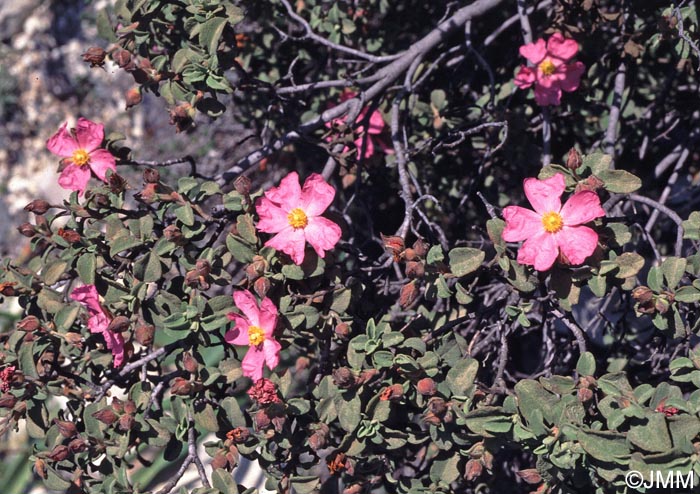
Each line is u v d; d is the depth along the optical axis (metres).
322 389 0.99
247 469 1.26
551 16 1.13
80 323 1.02
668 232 1.17
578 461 0.96
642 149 1.12
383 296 1.06
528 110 1.12
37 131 1.99
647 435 0.93
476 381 1.01
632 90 1.12
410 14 1.17
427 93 1.14
